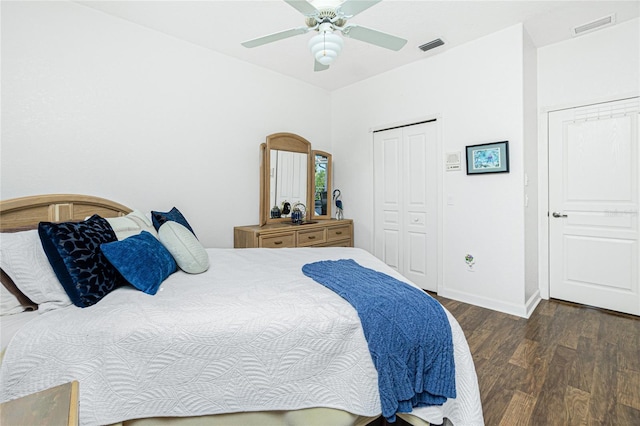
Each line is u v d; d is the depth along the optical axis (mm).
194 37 2766
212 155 3045
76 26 2221
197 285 1499
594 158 2783
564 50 2887
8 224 1770
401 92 3508
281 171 3572
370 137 3867
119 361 1066
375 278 1530
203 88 2959
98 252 1383
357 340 1177
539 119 3049
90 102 2287
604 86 2697
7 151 1956
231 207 3213
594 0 2295
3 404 776
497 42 2750
